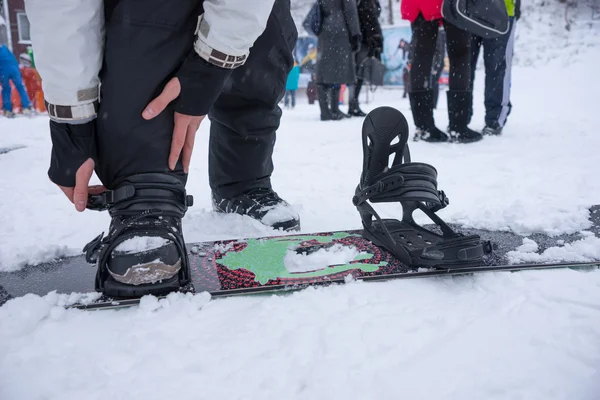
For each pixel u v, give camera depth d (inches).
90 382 34.8
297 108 450.6
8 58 337.7
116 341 40.2
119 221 50.2
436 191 54.9
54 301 46.8
